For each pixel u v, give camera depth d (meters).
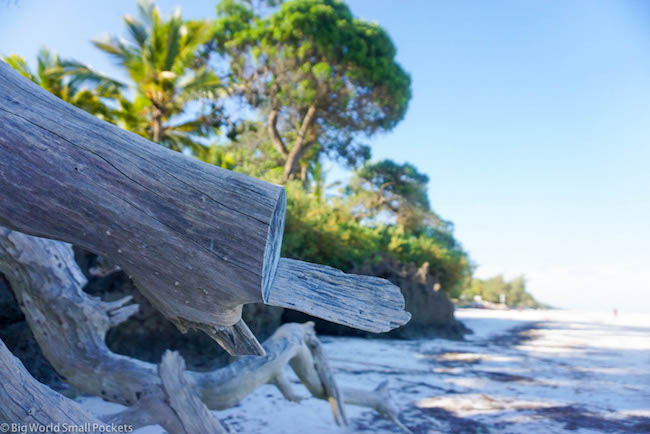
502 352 13.37
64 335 3.17
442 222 37.72
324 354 4.77
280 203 0.97
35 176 0.89
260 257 0.90
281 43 26.12
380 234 26.70
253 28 26.95
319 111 28.56
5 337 5.25
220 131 26.23
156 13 19.67
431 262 26.56
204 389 3.41
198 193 0.93
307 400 6.27
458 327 18.92
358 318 0.96
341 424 5.14
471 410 6.30
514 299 58.47
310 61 26.59
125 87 21.30
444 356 12.12
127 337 6.87
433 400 6.86
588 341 16.91
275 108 28.55
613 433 5.30
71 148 0.92
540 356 12.49
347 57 26.06
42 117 0.93
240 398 3.57
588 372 9.80
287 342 4.09
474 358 11.85
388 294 1.02
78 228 0.93
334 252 17.66
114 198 0.91
